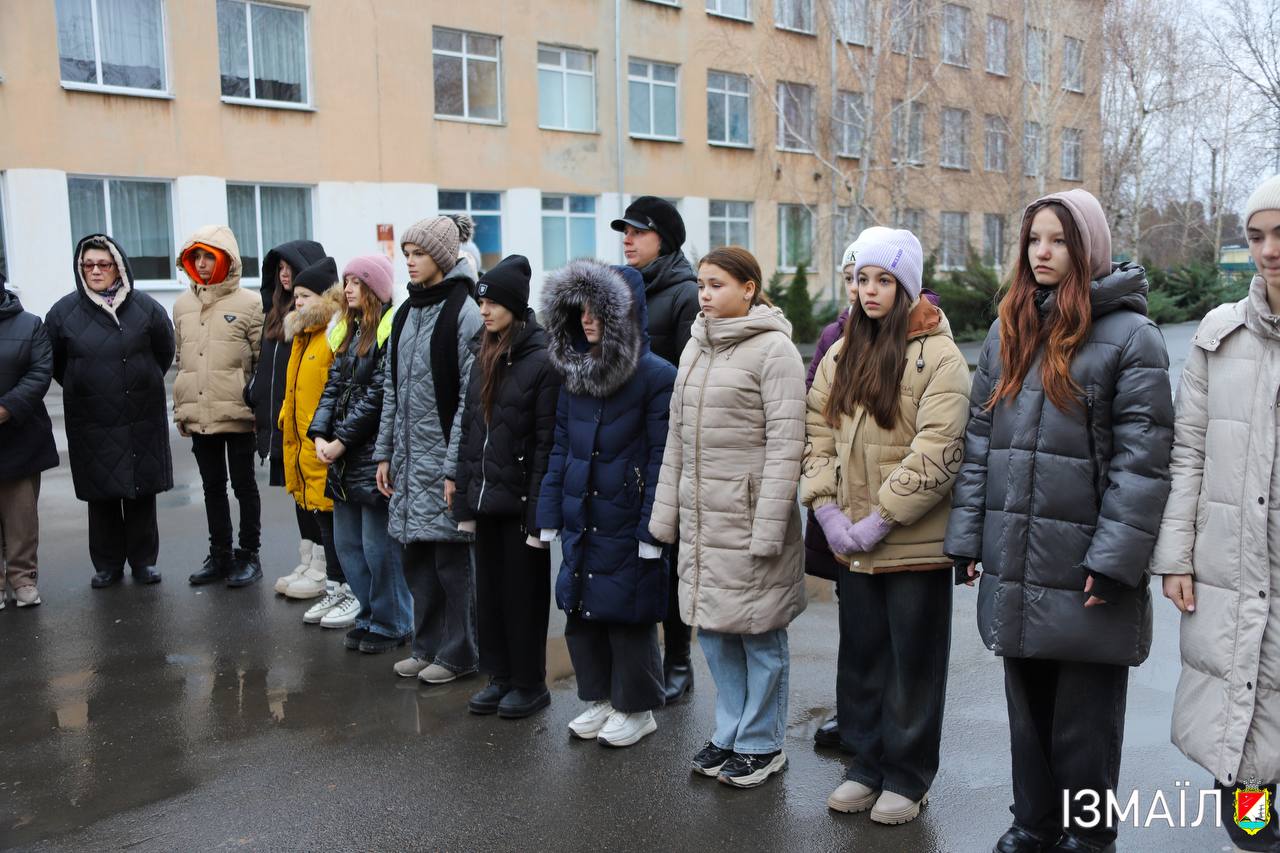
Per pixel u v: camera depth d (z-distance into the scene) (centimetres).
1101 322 300
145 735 432
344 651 532
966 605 594
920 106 2689
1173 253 3750
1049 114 2681
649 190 2480
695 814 358
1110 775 314
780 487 358
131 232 1731
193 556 712
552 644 538
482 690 462
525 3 2203
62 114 1625
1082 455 298
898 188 2422
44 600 618
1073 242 296
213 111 1788
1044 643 301
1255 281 289
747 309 379
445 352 464
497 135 2188
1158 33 2827
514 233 2234
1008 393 309
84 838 350
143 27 1716
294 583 621
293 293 586
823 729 412
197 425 633
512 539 435
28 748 421
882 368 340
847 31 2633
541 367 421
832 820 353
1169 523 295
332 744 420
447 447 472
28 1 1582
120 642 546
